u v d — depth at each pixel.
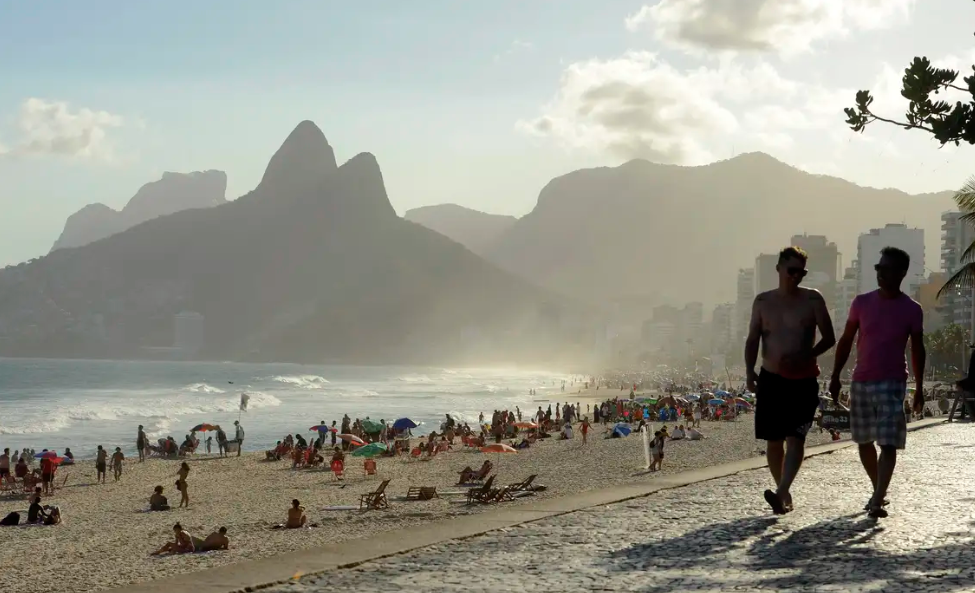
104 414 108.81
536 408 142.25
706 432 64.94
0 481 41.50
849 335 9.12
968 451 19.06
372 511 27.77
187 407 123.88
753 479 12.66
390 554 7.38
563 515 9.45
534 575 6.69
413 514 25.94
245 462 54.59
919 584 6.23
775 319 9.04
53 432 90.69
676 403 93.31
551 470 40.31
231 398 149.75
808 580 6.41
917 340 8.80
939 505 10.13
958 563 6.91
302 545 20.83
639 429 70.75
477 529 8.48
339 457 43.97
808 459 16.44
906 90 10.47
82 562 20.22
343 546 7.68
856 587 6.17
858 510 9.71
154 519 30.69
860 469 14.41
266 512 30.38
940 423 34.94
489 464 37.00
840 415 50.28
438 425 103.62
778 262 9.09
